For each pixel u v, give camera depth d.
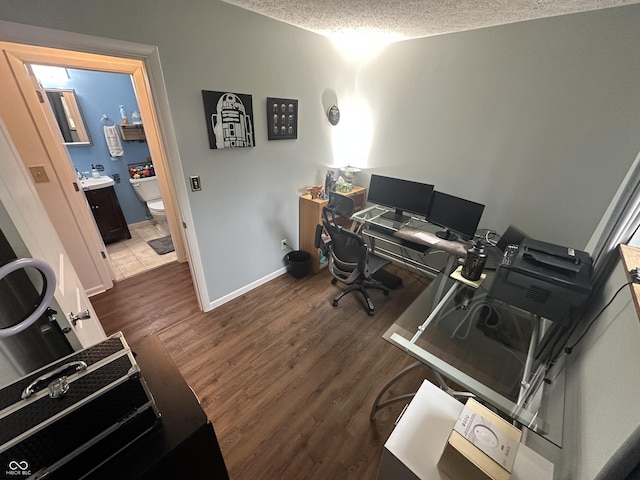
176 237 2.95
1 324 0.77
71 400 0.66
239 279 2.53
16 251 0.80
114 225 3.43
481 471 0.75
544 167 2.00
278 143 2.36
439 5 1.64
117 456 0.78
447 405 1.02
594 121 1.74
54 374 0.72
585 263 1.26
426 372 1.83
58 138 2.04
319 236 2.46
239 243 2.40
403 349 1.32
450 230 2.20
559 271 1.25
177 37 1.54
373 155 3.00
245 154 2.15
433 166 2.59
